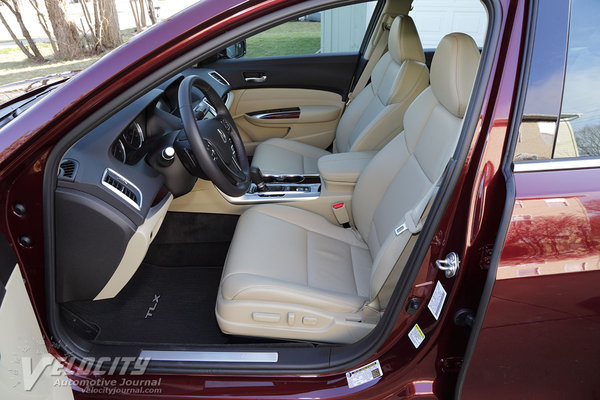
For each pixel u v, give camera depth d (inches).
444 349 43.7
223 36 38.4
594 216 37.8
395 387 45.9
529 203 37.3
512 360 42.4
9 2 193.3
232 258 60.2
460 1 187.3
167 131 65.0
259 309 51.5
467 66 52.1
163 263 80.4
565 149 38.4
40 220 42.9
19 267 41.0
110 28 208.8
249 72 113.6
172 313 71.2
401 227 49.4
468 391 44.2
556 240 37.9
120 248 49.6
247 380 47.6
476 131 38.9
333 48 202.8
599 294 39.4
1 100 66.4
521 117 37.3
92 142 50.4
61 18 200.2
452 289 40.7
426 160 57.8
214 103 67.7
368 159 78.1
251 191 78.0
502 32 37.4
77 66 189.8
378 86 92.9
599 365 43.1
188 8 38.3
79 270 50.0
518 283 38.5
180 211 76.9
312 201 76.2
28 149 39.6
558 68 36.9
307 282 58.0
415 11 189.5
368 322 52.1
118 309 70.9
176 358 48.7
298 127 114.1
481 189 38.3
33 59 202.1
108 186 48.4
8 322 36.2
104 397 47.3
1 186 39.5
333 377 47.3
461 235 39.5
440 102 57.1
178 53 38.5
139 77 39.2
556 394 44.9
